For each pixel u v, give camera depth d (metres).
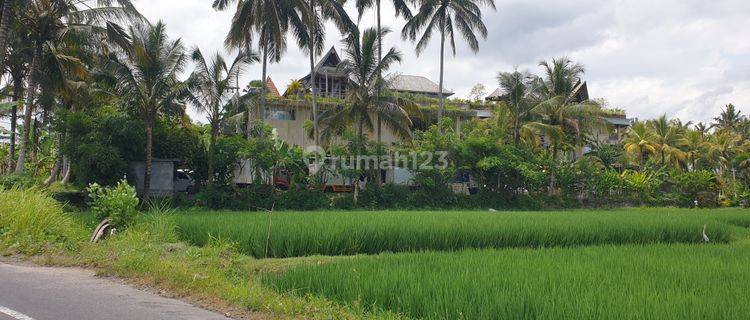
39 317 6.39
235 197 29.80
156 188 28.88
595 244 16.66
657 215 25.16
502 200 37.34
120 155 26.30
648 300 7.09
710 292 7.74
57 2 23.83
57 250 11.32
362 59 32.12
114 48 26.23
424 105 43.81
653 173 45.84
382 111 32.06
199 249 11.62
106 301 7.32
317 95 44.06
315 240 13.78
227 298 7.53
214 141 29.19
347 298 7.88
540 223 18.25
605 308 6.64
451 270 9.24
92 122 26.28
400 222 16.59
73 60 25.08
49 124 32.31
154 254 10.37
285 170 32.88
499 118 39.59
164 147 29.16
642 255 11.81
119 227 13.66
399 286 7.98
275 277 9.05
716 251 12.93
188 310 7.00
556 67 41.22
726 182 52.31
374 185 33.84
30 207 12.70
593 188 41.94
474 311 6.86
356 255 13.27
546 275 8.76
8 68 27.58
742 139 60.41
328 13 31.67
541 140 45.19
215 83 27.75
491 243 15.98
